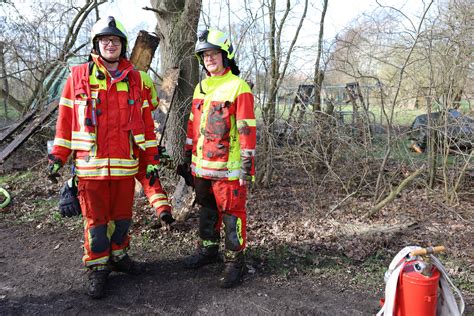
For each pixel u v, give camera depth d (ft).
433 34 16.37
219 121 10.82
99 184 10.28
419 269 8.63
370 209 17.11
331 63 17.62
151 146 11.02
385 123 19.57
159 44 19.12
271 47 17.38
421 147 20.58
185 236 14.46
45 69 25.26
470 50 16.79
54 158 10.09
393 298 8.68
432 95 17.21
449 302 8.86
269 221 15.97
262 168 19.08
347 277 11.94
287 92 18.06
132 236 14.47
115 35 9.78
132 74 10.60
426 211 17.21
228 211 11.27
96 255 10.73
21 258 13.12
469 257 13.08
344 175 19.24
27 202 17.88
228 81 10.89
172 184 18.66
